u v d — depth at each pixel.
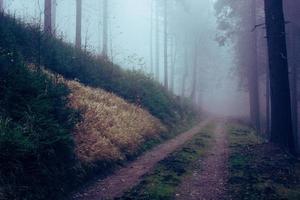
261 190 7.31
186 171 9.22
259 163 9.55
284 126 12.00
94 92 13.41
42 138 7.36
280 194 7.07
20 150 6.52
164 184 7.99
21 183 6.39
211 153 11.83
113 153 9.87
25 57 11.57
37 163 6.89
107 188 7.96
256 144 12.48
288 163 9.49
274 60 12.13
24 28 13.41
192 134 17.64
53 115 8.64
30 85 8.47
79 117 9.80
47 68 12.50
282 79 12.04
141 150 11.84
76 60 15.00
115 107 13.12
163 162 10.14
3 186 5.97
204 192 7.55
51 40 14.67
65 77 13.36
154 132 14.29
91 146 9.22
